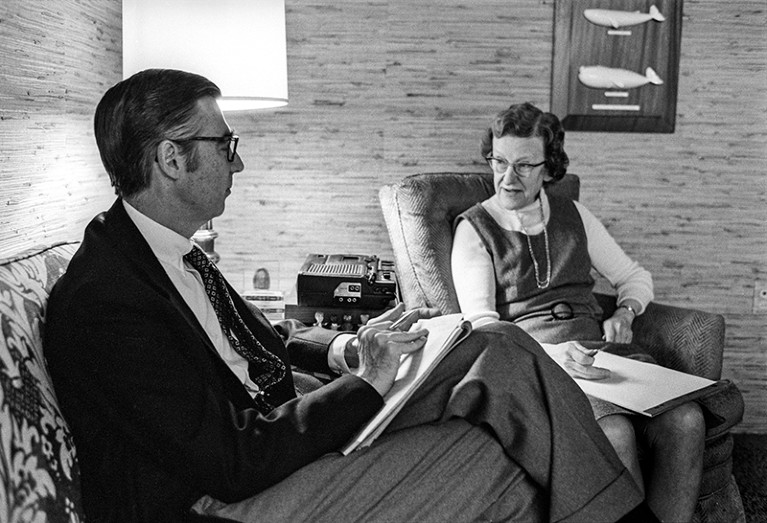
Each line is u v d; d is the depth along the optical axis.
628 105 2.64
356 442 1.24
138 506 1.20
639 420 1.69
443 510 1.28
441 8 2.60
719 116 2.67
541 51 2.63
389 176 2.69
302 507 1.22
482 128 2.67
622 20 2.59
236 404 1.31
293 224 2.71
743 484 2.34
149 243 1.40
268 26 1.96
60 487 1.11
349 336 1.71
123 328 1.19
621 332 2.11
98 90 2.25
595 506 1.28
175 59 1.88
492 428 1.30
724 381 1.79
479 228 2.17
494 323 1.37
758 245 2.74
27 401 1.11
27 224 1.82
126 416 1.17
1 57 1.66
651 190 2.71
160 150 1.33
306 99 2.64
